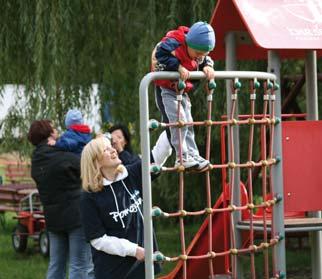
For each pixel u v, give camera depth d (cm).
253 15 1642
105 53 2766
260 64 2498
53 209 1789
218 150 2659
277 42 1595
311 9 1684
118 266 1262
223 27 1792
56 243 1816
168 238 3016
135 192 1293
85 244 1791
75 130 1845
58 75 2509
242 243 1753
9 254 2817
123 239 1259
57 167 1780
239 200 1703
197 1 2402
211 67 1342
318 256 1773
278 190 1577
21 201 2909
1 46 2622
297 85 2323
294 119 2409
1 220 3394
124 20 2741
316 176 1661
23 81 2670
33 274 2411
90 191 1262
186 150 1332
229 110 1717
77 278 1781
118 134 1903
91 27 2695
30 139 1852
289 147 1648
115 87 2828
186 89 1318
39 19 2481
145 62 2498
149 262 1259
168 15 2495
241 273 1727
